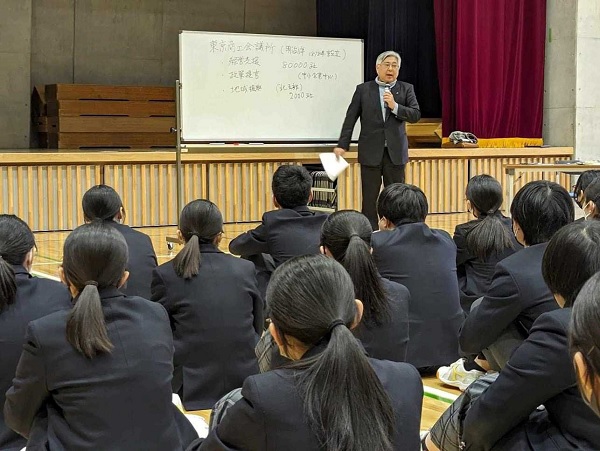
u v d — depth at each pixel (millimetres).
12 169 8141
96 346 2102
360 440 1438
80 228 2234
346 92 8891
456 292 3818
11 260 2697
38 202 8266
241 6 12688
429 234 3791
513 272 2518
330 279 1554
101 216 4094
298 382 1511
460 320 3820
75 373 2113
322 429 1457
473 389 2074
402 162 7559
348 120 7586
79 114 10922
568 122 9969
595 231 1788
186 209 3393
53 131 11055
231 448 1541
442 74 10703
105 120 11039
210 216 3375
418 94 11594
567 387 1782
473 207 4160
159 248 7406
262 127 8570
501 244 3850
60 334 2131
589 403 1139
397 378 1658
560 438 1805
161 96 11430
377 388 1479
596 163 7754
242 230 8492
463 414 2059
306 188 4488
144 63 12133
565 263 1789
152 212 8688
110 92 11156
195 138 8320
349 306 1558
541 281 2490
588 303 1119
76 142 10906
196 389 3264
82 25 11750
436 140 11102
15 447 2561
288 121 8680
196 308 3270
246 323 3332
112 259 2180
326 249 3055
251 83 8492
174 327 3311
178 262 3307
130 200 8602
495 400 1855
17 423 2213
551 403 1827
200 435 2738
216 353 3279
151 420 2166
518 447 1846
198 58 8273
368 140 7547
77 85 11000
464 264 4125
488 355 2777
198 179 8836
